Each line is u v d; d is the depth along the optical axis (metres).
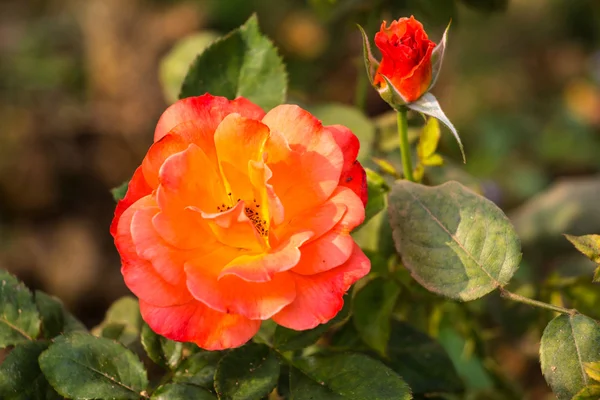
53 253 1.29
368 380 0.44
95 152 1.39
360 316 0.50
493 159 1.35
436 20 0.60
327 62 1.41
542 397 0.87
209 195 0.44
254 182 0.44
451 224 0.46
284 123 0.44
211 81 0.50
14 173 1.34
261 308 0.42
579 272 0.72
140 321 0.53
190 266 0.42
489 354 0.63
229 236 0.43
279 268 0.41
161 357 0.47
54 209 1.34
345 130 0.45
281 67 0.50
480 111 1.43
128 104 1.41
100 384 0.45
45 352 0.45
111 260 1.28
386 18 0.61
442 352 0.51
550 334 0.43
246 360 0.45
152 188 0.44
